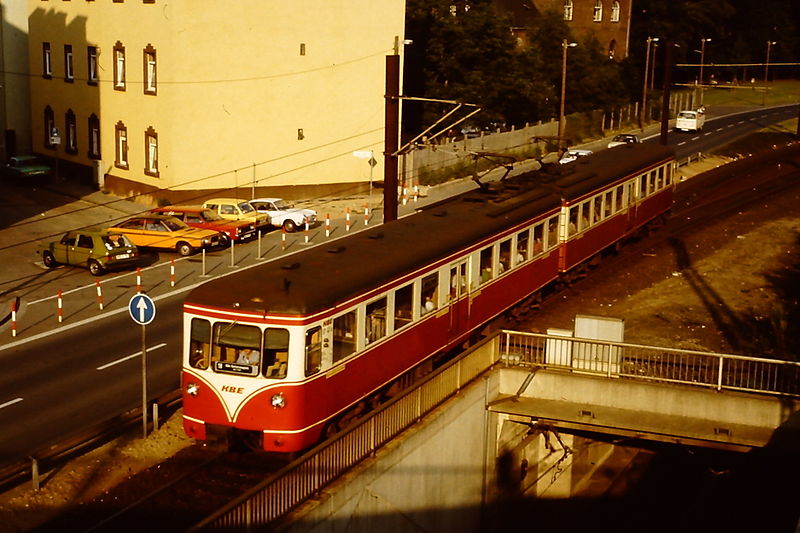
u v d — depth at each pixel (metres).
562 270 28.53
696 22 103.44
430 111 63.16
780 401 19.16
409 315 19.88
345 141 50.06
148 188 47.69
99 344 25.88
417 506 17.72
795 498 20.84
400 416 17.12
